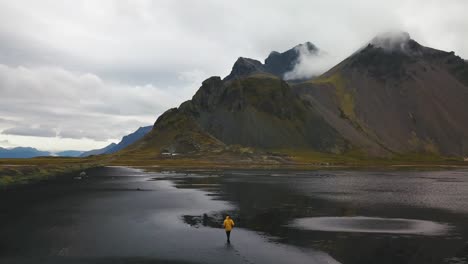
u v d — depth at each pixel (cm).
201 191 8494
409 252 3434
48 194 7644
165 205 6256
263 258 3238
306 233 4228
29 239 3794
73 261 3097
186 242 3769
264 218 5166
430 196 7988
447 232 4309
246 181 11438
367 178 13638
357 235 4131
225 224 3788
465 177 14962
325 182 11431
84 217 5056
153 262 3108
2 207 5856
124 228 4400
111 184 10038
